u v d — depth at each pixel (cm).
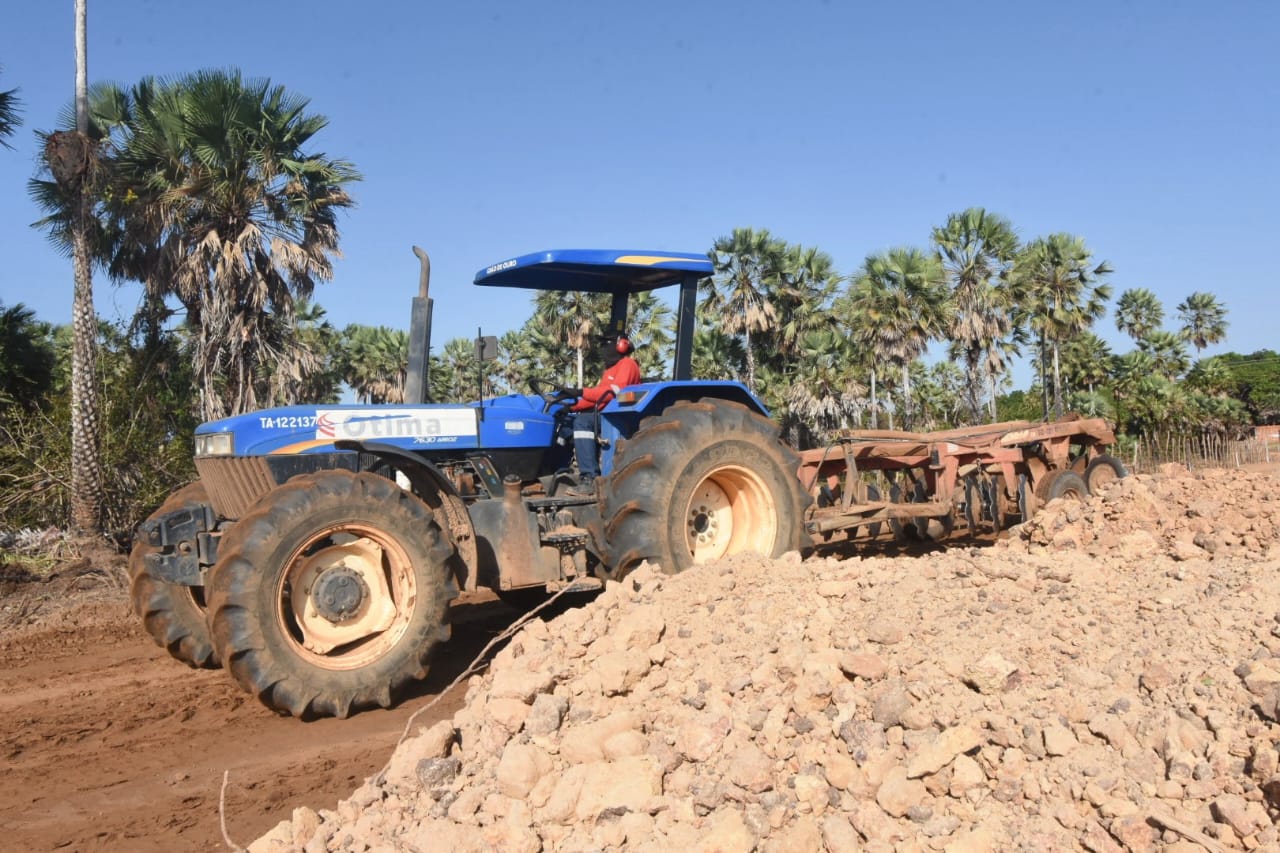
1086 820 275
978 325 2980
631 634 395
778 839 280
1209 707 302
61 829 384
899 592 424
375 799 341
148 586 605
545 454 677
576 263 646
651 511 607
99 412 1292
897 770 297
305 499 496
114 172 1498
